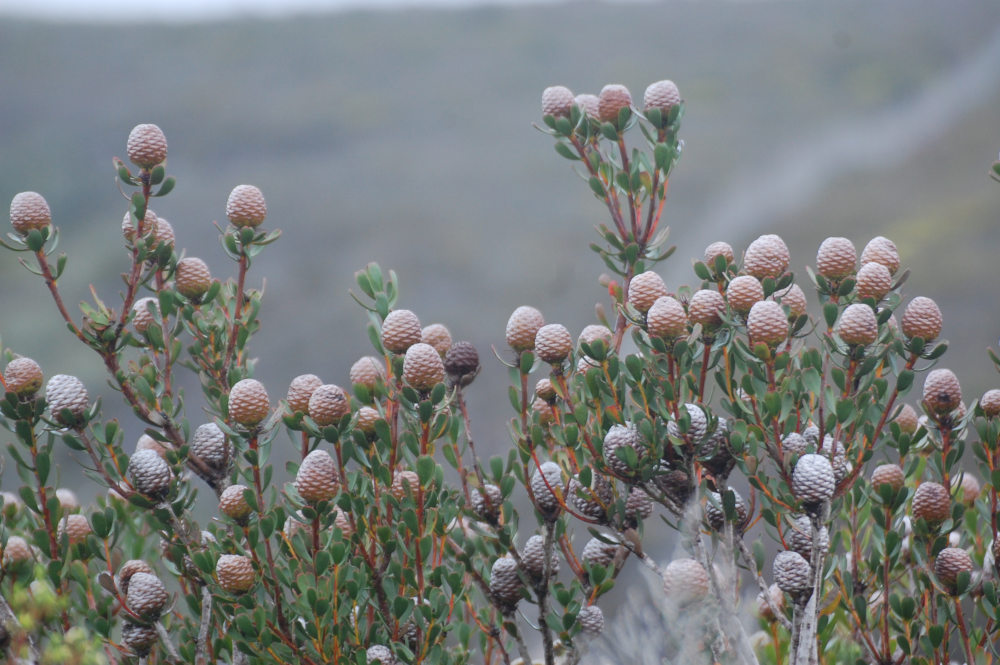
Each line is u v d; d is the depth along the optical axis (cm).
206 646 238
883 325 231
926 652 231
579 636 235
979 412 232
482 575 242
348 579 229
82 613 235
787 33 3064
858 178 1873
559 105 245
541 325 236
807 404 231
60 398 231
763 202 1922
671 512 233
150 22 3406
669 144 243
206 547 234
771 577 257
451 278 1714
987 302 1164
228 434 230
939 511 230
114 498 242
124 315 236
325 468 227
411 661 230
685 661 226
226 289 244
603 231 244
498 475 234
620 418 231
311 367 1507
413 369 229
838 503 231
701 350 232
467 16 3406
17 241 234
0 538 231
